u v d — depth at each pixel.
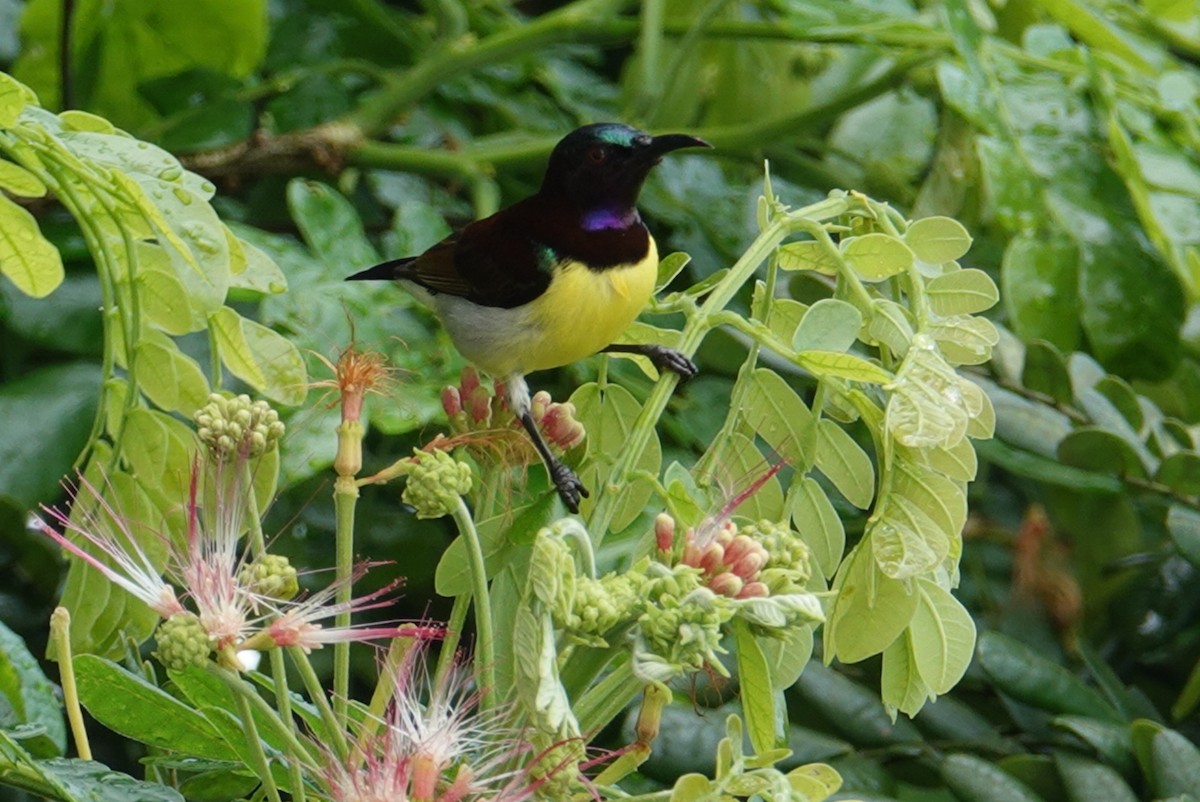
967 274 4.16
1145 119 4.40
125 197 4.16
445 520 4.39
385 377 4.14
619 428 4.20
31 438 4.32
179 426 4.19
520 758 4.10
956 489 4.14
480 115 4.56
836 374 4.14
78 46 4.48
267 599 4.11
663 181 4.46
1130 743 4.27
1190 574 4.39
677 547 4.12
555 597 4.09
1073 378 4.34
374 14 4.53
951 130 4.45
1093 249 4.38
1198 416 4.45
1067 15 4.44
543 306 4.27
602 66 4.88
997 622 4.38
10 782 4.11
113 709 4.14
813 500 4.17
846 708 4.28
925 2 4.54
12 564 4.32
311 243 4.35
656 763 4.25
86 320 4.35
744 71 4.54
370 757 4.10
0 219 4.19
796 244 4.18
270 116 4.49
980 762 4.25
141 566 4.19
